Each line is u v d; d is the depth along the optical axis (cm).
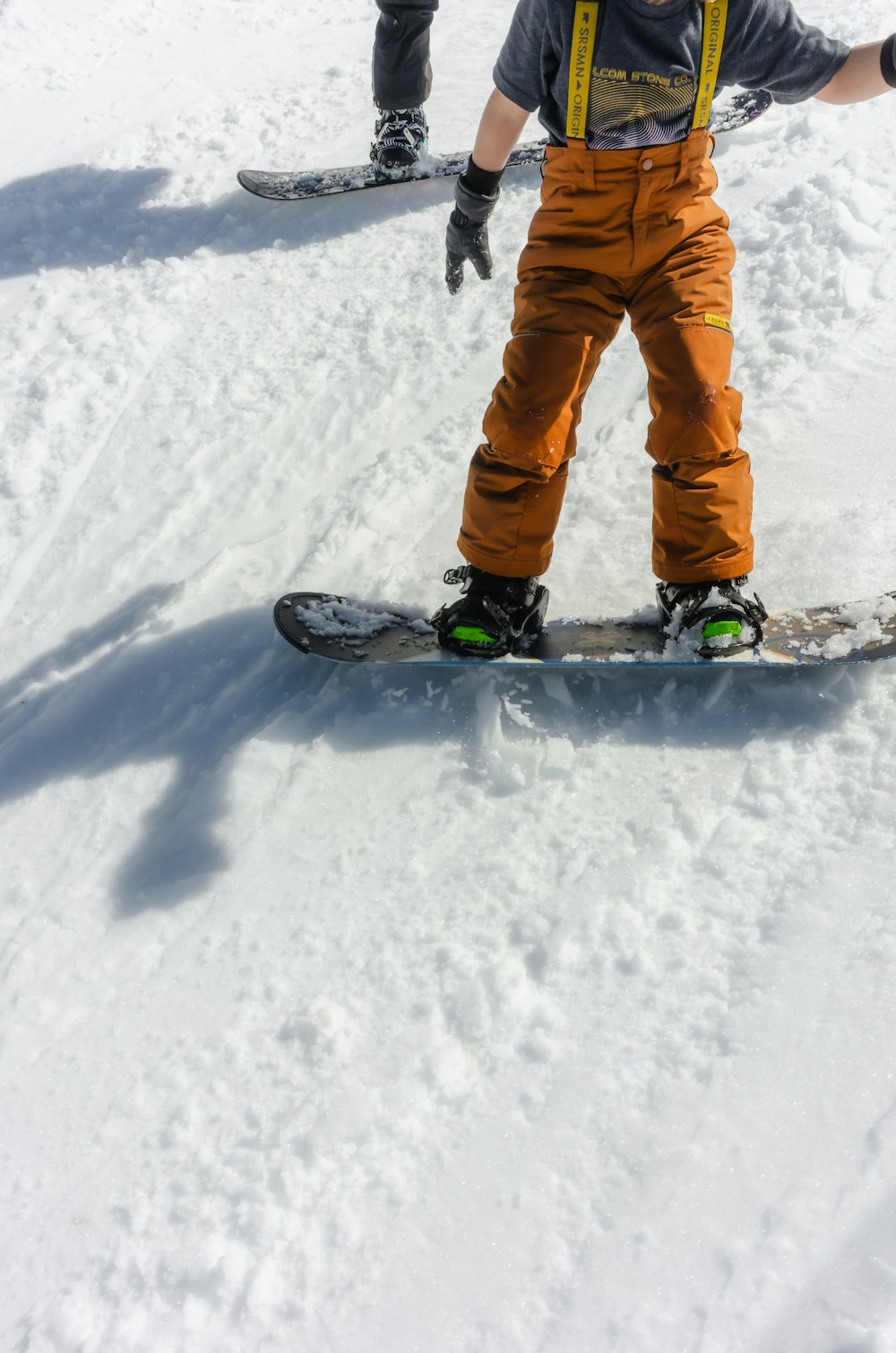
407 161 382
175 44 559
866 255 299
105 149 451
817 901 165
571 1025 158
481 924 174
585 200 184
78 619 256
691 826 181
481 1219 140
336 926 178
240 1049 164
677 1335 125
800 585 220
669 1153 141
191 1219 146
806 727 192
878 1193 131
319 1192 146
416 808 195
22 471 300
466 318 323
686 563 195
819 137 351
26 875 199
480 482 197
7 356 343
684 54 169
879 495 236
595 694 208
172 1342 135
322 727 213
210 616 246
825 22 418
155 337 343
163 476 293
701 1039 153
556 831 186
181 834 199
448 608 210
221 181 421
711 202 195
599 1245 135
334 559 255
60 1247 147
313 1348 132
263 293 357
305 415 303
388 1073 157
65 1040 171
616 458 267
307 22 586
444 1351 129
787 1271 127
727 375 189
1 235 408
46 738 225
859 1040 147
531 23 176
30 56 532
